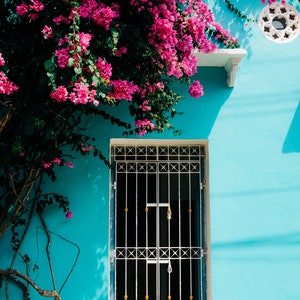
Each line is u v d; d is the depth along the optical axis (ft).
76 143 17.93
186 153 20.54
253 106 20.25
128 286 19.97
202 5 18.62
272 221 19.60
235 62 19.43
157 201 20.16
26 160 18.01
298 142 20.08
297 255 19.47
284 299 19.22
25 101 16.40
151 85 17.51
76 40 14.71
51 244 19.17
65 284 18.99
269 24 20.85
